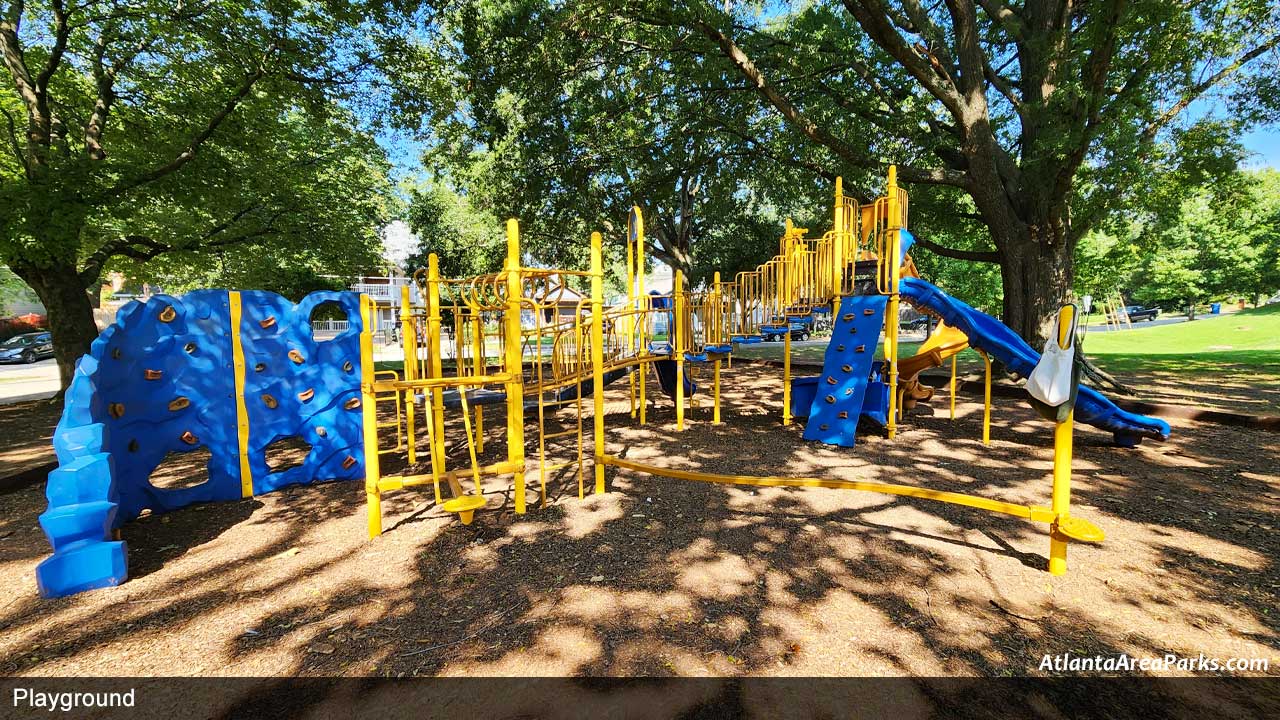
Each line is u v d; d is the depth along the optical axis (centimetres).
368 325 366
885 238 655
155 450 428
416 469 557
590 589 295
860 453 591
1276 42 906
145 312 421
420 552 349
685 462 569
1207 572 302
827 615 264
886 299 653
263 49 1017
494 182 1875
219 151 1212
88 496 314
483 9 1323
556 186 1739
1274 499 416
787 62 1118
